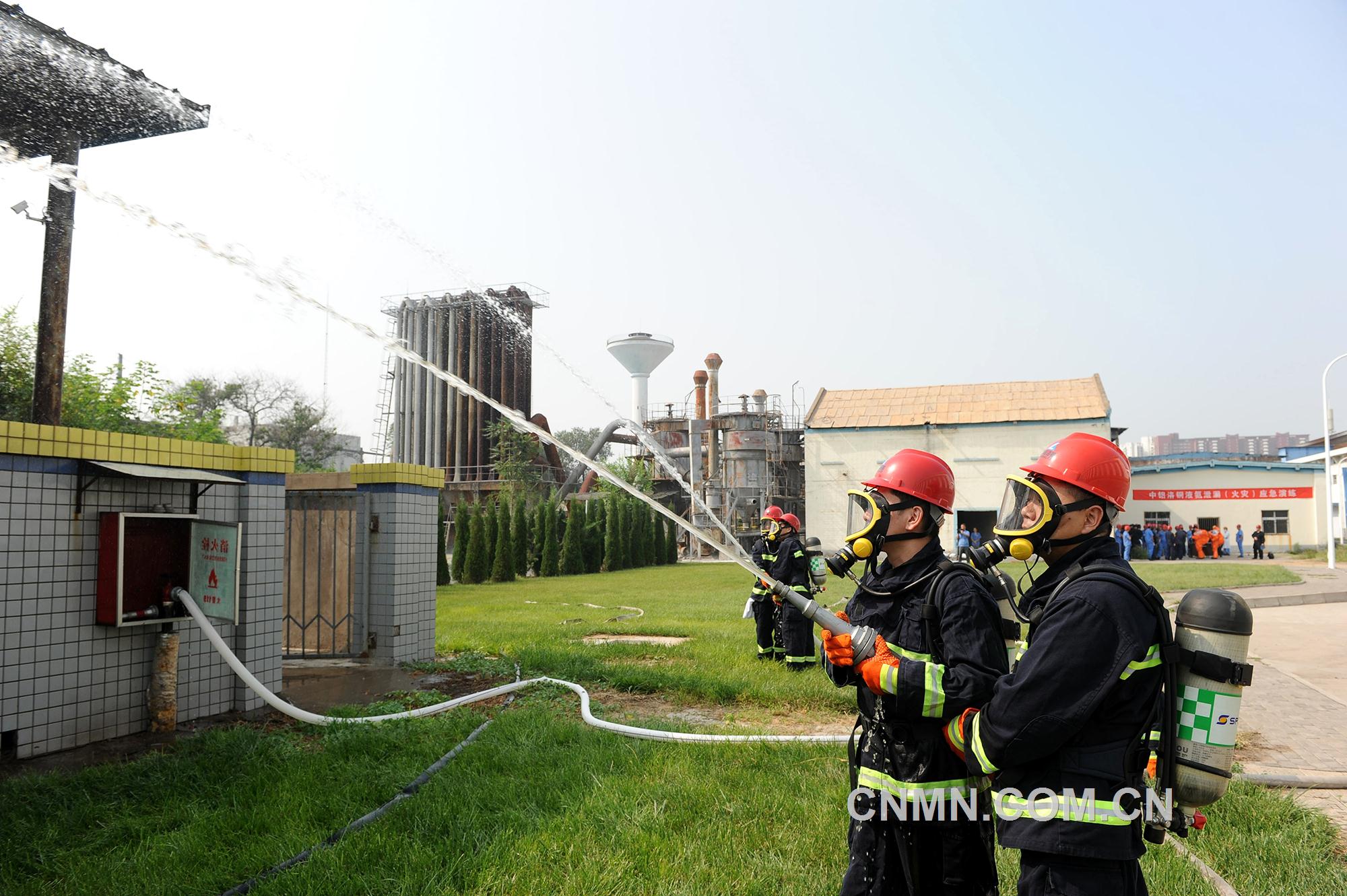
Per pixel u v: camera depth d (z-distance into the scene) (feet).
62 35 27.84
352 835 13.04
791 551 28.58
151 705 19.19
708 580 83.61
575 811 14.51
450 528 118.42
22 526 16.93
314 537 31.58
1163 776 7.37
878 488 9.26
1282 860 12.84
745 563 9.16
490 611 48.96
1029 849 7.20
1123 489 7.83
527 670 27.50
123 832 13.42
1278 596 57.00
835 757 17.87
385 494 29.30
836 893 11.59
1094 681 6.90
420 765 16.81
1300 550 126.00
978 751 7.36
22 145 31.19
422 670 27.78
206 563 19.08
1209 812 14.67
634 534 112.57
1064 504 7.77
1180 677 7.41
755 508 144.46
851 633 8.54
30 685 17.07
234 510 21.80
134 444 19.10
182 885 11.43
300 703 22.82
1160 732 7.39
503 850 12.73
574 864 12.46
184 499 20.36
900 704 8.14
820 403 131.44
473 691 24.49
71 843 12.91
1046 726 6.89
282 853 12.50
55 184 32.81
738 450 145.89
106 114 31.45
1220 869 12.64
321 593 31.22
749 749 18.22
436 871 11.89
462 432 146.20
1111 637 6.95
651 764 17.17
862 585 9.51
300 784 15.52
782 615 28.81
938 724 8.45
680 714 22.82
